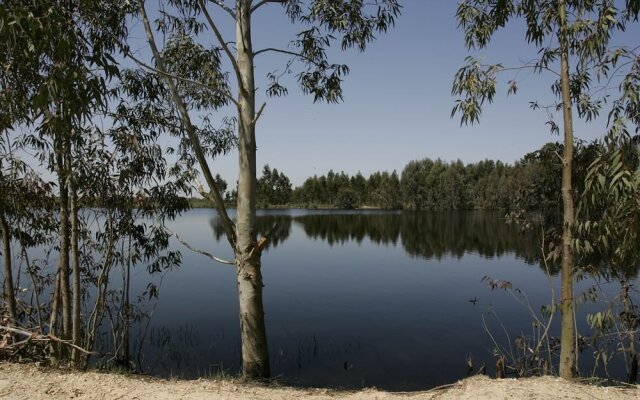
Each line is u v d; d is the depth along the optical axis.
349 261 20.22
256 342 5.60
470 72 4.71
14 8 3.44
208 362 7.47
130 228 7.05
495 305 11.58
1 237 7.15
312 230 38.22
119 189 6.48
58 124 4.04
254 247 5.64
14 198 6.16
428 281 15.03
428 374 6.99
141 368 7.15
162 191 7.09
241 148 5.69
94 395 3.76
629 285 5.23
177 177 7.41
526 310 10.98
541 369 5.44
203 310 11.39
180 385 4.13
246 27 5.72
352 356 7.87
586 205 4.12
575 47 4.57
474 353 8.01
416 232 34.59
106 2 5.74
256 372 5.54
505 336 8.89
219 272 17.36
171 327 9.83
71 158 5.71
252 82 5.75
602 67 4.33
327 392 4.18
